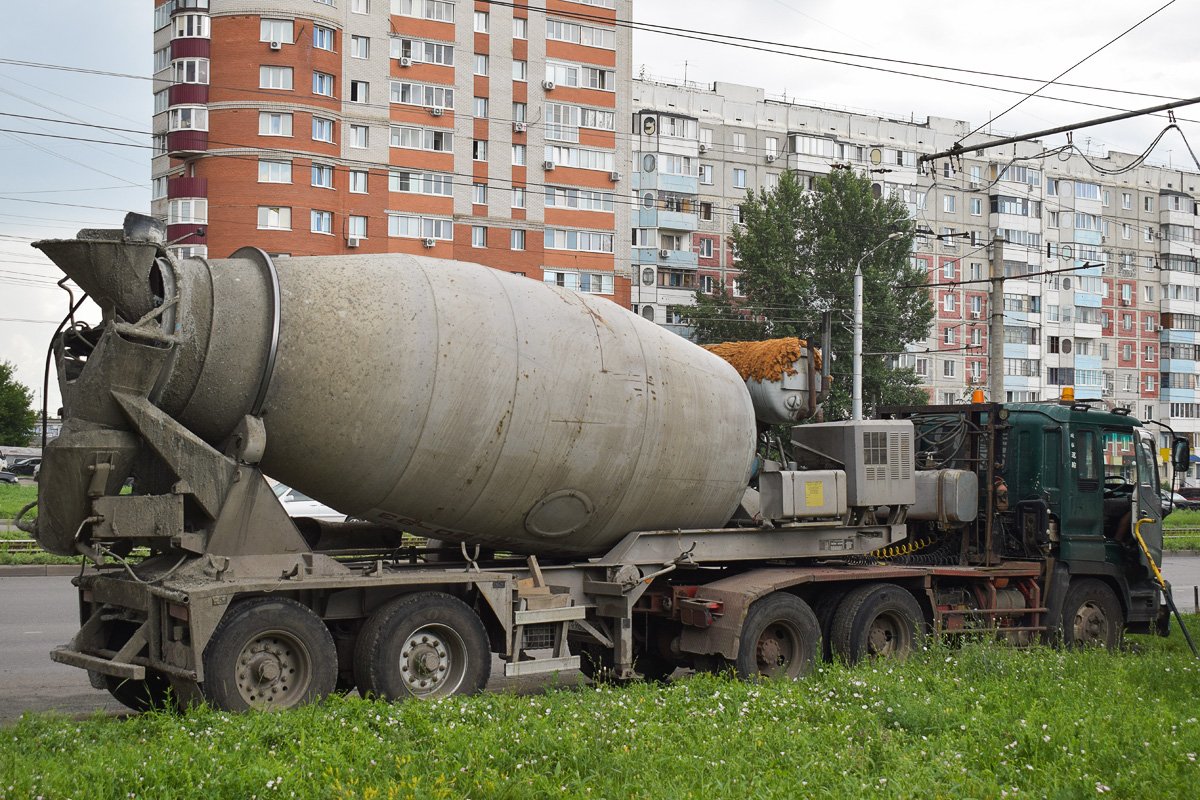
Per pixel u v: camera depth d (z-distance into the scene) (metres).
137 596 7.46
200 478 7.47
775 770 6.17
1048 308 72.31
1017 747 6.86
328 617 7.82
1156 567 12.80
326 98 44.19
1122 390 77.25
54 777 5.45
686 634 9.69
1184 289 80.56
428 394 8.20
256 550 7.70
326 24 44.06
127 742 6.41
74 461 7.25
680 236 62.97
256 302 7.85
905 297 50.25
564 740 6.45
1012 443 12.55
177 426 7.43
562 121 51.47
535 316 8.90
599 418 9.05
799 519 10.44
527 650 8.70
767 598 9.74
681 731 6.97
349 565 8.54
